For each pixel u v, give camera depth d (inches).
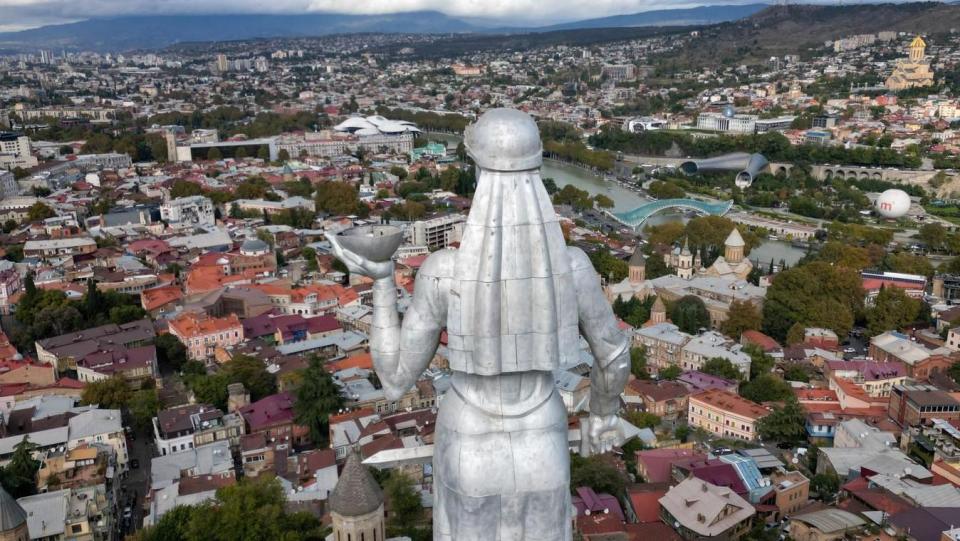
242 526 4315.9
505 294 1275.8
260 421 6136.8
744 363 7258.9
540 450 1341.0
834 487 5103.3
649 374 7608.3
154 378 7135.8
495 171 1259.2
